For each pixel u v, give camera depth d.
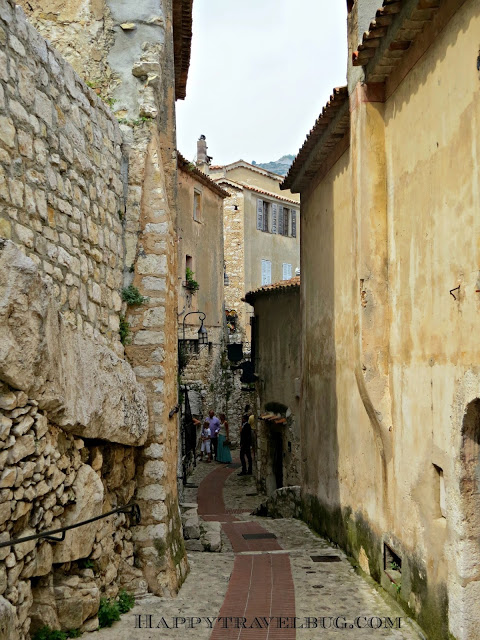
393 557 8.18
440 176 6.47
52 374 5.47
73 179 6.54
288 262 42.75
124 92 8.42
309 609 7.48
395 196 7.93
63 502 5.99
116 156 7.99
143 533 7.83
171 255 8.72
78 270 6.59
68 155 6.42
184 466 20.86
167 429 8.27
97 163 7.29
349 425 10.14
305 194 13.59
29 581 5.40
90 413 6.33
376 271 8.25
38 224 5.68
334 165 11.05
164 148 8.87
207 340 28.92
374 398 8.17
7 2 5.29
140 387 7.89
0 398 4.88
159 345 8.09
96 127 7.34
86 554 6.34
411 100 7.34
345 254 10.34
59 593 6.04
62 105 6.35
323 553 10.28
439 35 6.48
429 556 6.75
